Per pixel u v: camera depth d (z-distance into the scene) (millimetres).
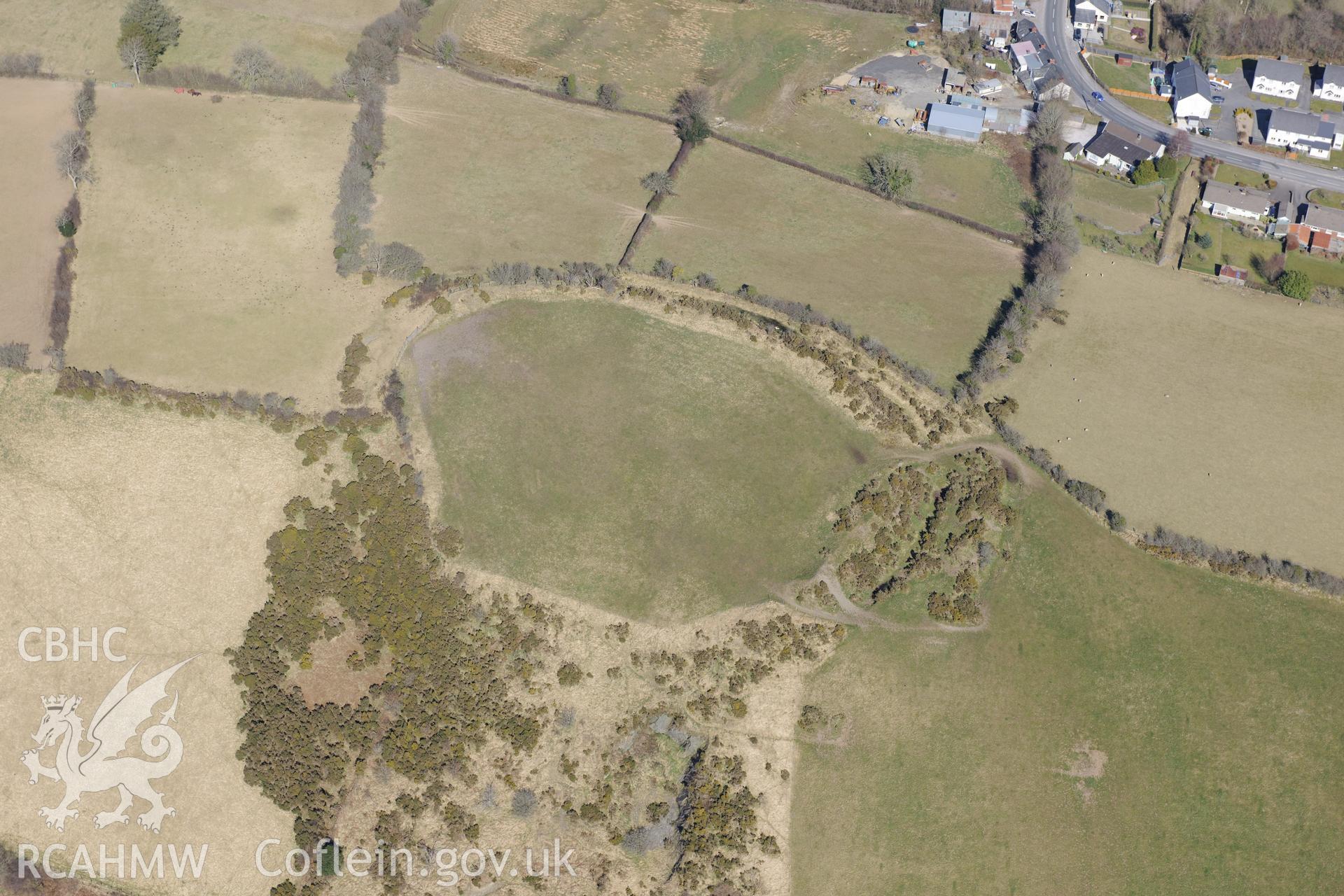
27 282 143250
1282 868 109562
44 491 125875
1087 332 145500
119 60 168750
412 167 160500
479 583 120375
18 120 161125
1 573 120562
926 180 164125
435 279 145000
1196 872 109312
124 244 148625
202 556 121938
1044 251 150500
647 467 129250
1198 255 155500
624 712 113562
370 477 127000
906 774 112000
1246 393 140000
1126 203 163125
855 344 140750
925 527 126438
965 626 120188
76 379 134125
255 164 158250
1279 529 128750
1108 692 117375
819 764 111875
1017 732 114750
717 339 140250
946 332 144000
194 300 143000
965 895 107625
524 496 126688
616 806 109125
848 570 122375
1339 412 138750
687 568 121812
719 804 108875
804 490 127875
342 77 167375
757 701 114375
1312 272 154125
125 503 125312
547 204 156250
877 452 131375
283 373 136125
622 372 137250
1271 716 116750
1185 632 121438
